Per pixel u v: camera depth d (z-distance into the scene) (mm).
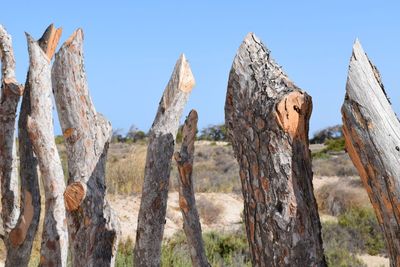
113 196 14102
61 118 3570
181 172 3656
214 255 9586
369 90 2543
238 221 14641
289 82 2908
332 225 12883
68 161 3566
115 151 27734
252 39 3090
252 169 2875
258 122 2840
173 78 3672
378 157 2496
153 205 3551
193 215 3695
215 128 58781
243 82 2949
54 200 3934
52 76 3588
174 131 3619
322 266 2826
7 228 4453
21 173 4281
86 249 3475
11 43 4566
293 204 2766
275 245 2791
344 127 2605
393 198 2477
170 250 9078
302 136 2824
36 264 7453
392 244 2549
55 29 4293
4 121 4500
